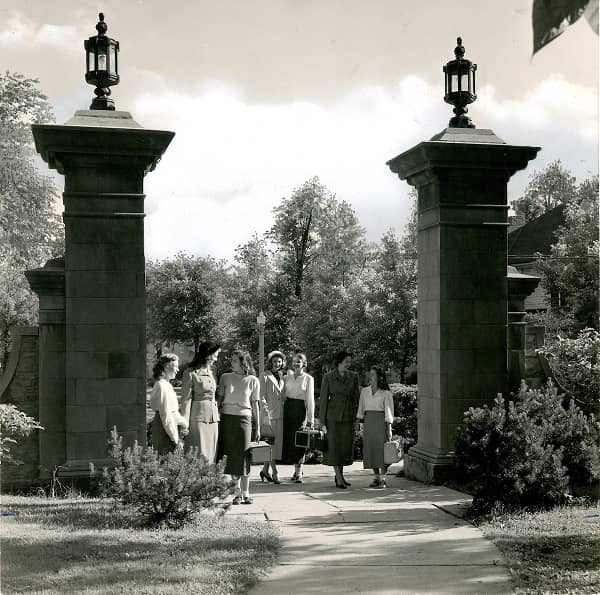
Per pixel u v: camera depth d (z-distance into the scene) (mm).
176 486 6945
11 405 8625
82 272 8906
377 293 28156
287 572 5492
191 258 64750
